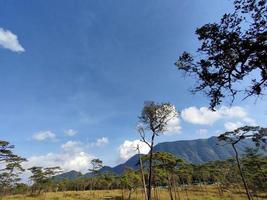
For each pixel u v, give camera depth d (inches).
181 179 3833.7
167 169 2156.7
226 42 334.3
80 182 4301.2
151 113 1234.0
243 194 3240.7
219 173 3587.6
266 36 313.3
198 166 3585.1
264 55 320.5
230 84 364.5
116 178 3351.4
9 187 3048.7
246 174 2758.4
